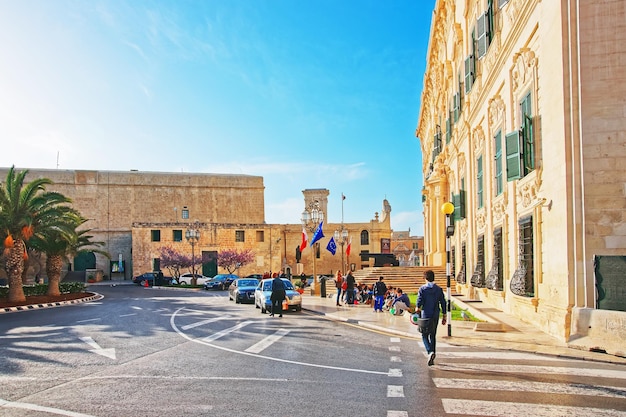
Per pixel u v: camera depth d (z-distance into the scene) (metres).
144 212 69.88
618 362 9.84
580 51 11.80
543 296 13.77
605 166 11.61
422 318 10.00
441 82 35.31
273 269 65.00
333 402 7.28
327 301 28.97
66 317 20.30
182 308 25.11
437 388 8.04
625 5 11.66
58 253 33.25
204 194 72.81
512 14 16.39
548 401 7.20
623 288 10.99
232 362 10.38
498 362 10.11
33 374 9.25
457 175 28.83
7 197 27.42
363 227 68.88
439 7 31.89
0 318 20.52
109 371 9.50
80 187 68.00
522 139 14.28
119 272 66.56
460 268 28.39
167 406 7.12
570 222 11.82
